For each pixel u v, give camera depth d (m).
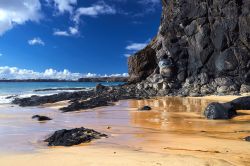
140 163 10.16
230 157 10.98
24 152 12.57
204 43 50.62
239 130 17.38
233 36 46.78
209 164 9.98
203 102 35.03
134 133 17.00
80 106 32.12
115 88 59.03
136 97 44.72
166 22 60.34
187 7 54.09
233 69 46.84
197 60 51.91
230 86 44.81
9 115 26.91
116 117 24.45
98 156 11.28
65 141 14.29
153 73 58.81
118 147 13.20
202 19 51.03
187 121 21.20
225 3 47.19
